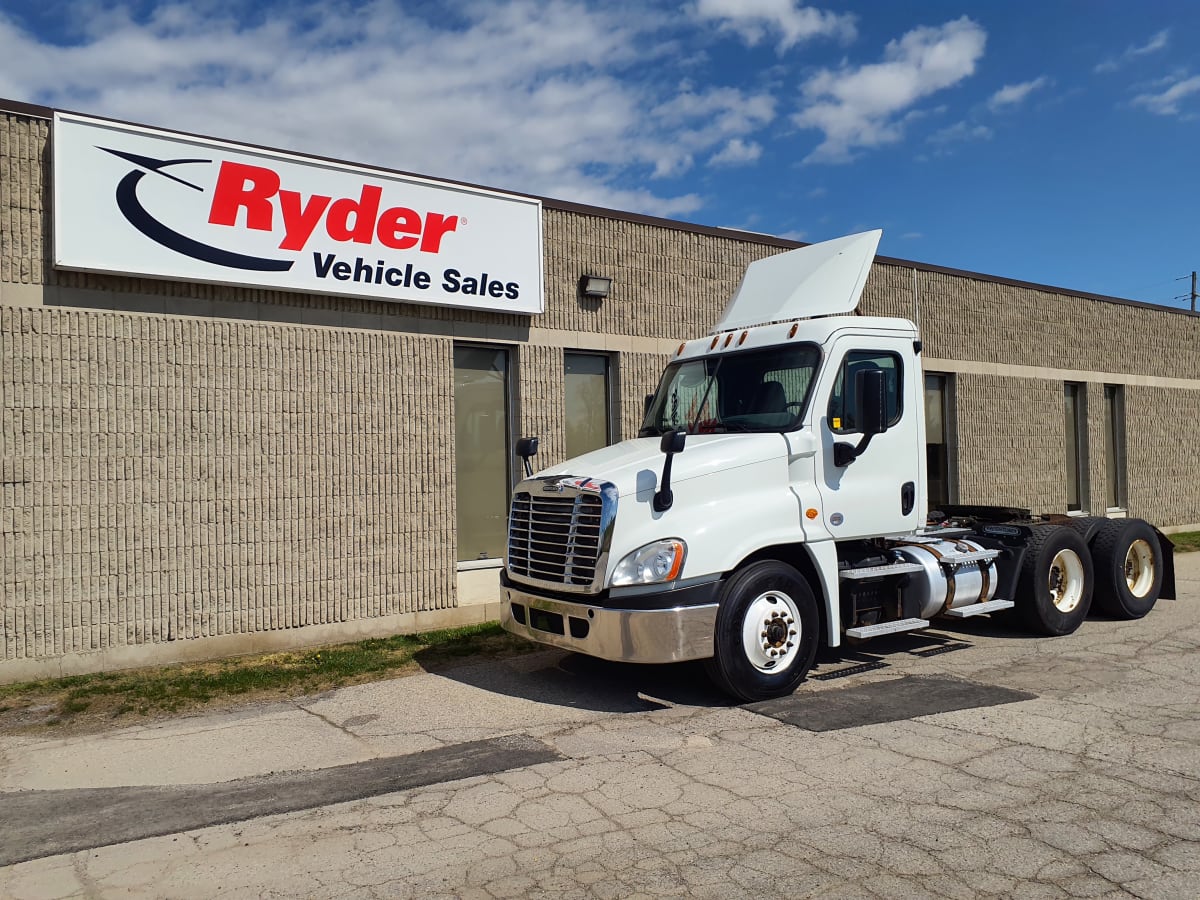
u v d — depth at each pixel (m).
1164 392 18.44
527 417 10.70
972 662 8.02
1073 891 3.84
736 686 6.74
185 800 5.24
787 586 7.02
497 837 4.55
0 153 7.84
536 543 7.26
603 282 11.15
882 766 5.39
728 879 4.02
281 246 8.98
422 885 4.06
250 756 6.04
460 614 10.16
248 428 8.93
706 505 6.87
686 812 4.79
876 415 7.16
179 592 8.53
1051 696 6.81
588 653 6.71
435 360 10.05
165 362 8.54
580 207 11.19
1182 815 4.61
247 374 8.95
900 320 8.12
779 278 8.80
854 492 7.61
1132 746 5.64
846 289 8.11
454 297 10.01
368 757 5.97
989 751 5.60
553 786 5.25
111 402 8.27
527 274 10.53
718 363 8.19
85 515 8.12
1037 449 15.92
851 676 7.62
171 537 8.51
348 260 9.36
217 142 8.64
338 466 9.41
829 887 3.92
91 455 8.16
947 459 14.83
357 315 9.59
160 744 6.32
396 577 9.73
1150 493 18.02
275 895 4.02
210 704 7.31
